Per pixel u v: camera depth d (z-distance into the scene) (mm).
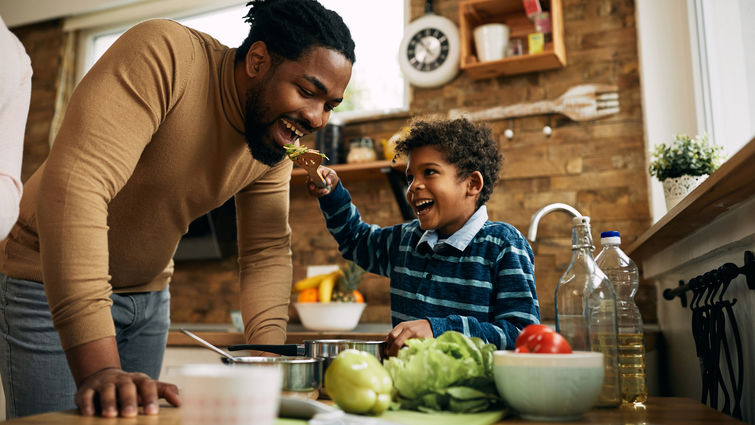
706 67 1861
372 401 646
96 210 844
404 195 2211
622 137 2076
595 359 649
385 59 2545
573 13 2184
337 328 2045
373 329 2246
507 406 701
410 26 2369
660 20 2002
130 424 601
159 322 1397
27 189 1153
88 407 656
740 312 1005
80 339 784
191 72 1021
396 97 2498
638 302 1994
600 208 2074
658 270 1704
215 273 2537
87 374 765
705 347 1074
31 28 2977
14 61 780
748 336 958
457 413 675
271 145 1084
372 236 1421
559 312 833
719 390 1170
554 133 2160
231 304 2490
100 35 2949
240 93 1061
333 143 2361
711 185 798
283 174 1334
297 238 2461
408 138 1252
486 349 744
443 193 1188
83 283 799
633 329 998
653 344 1703
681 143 1575
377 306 2311
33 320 1134
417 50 2346
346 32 1042
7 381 1156
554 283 2096
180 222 1215
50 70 2891
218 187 1176
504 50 2154
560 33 2129
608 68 2119
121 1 2818
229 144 1114
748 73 1558
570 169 2123
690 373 1431
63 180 830
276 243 1332
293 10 997
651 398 884
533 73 2209
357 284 2164
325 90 1009
